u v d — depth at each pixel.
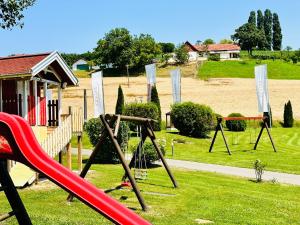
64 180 4.50
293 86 88.94
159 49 131.62
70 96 76.81
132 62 125.69
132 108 41.84
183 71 113.31
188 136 41.81
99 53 131.38
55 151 17.72
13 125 4.55
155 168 24.34
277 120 59.44
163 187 17.98
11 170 16.50
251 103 72.00
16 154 4.59
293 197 17.58
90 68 137.88
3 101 19.00
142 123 17.23
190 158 29.69
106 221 11.68
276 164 27.58
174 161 27.98
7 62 18.45
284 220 13.23
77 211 12.91
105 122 14.26
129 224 4.38
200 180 20.56
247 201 15.74
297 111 66.81
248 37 174.38
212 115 42.69
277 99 76.06
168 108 66.31
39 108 19.45
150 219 12.67
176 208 14.24
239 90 84.06
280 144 40.41
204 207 14.51
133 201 15.12
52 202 14.01
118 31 129.62
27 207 13.05
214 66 120.31
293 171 24.97
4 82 18.95
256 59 139.50
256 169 21.33
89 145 35.47
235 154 32.88
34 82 18.91
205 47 155.00
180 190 17.52
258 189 19.08
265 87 38.03
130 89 87.19
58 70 19.97
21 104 18.75
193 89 85.94
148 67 44.41
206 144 38.88
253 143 40.56
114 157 25.81
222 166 26.34
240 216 13.42
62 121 18.56
